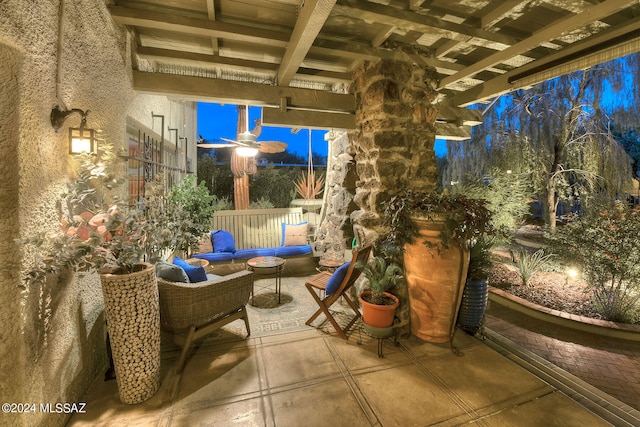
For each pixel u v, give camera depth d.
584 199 4.94
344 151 3.93
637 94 4.48
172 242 2.20
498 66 3.13
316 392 1.88
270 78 3.65
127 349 1.71
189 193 3.53
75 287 1.72
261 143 4.53
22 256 1.25
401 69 2.92
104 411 1.70
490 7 2.22
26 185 1.26
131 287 1.69
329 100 3.25
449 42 2.77
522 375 2.07
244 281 2.45
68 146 1.59
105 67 2.03
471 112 3.95
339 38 2.64
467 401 1.81
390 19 2.09
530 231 6.65
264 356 2.27
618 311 3.10
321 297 3.41
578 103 5.07
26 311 1.28
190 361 2.20
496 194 4.96
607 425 1.65
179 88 2.76
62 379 1.58
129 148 2.68
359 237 3.16
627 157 4.86
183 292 2.05
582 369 2.37
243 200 5.60
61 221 1.47
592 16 1.94
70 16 1.58
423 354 2.31
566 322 3.09
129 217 1.61
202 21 2.23
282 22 2.40
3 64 1.16
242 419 1.66
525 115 5.40
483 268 2.69
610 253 3.18
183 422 1.63
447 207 2.26
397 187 2.93
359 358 2.25
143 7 2.19
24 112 1.24
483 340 2.56
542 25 2.40
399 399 1.82
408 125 2.96
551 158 5.23
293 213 5.09
